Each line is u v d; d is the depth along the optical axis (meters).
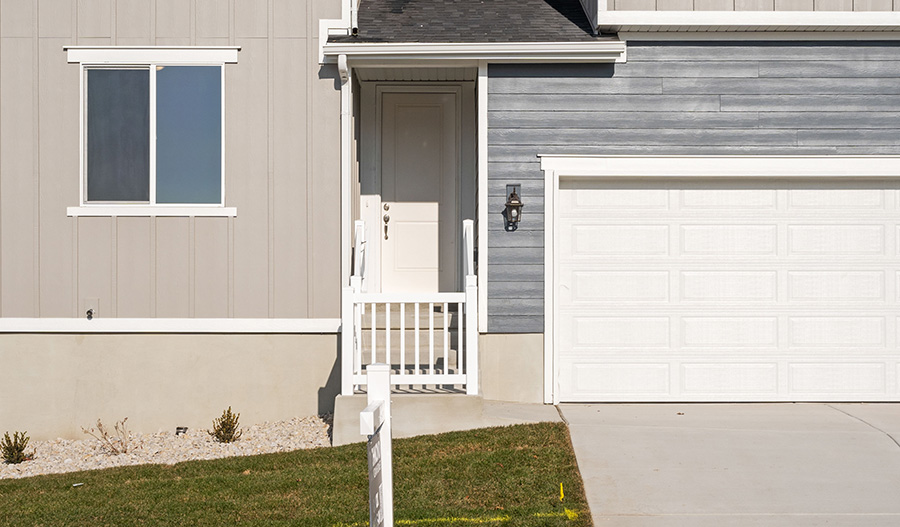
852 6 9.07
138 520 5.88
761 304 9.34
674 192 9.38
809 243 9.35
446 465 6.75
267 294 9.29
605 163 9.23
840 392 9.34
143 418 9.25
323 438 8.34
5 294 9.23
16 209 9.24
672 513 5.82
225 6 9.28
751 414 8.62
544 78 9.27
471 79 10.45
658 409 8.95
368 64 9.20
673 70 9.26
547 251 9.23
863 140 9.24
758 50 9.25
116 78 9.32
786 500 6.06
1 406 9.24
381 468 4.41
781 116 9.23
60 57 9.27
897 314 9.34
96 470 7.48
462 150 10.62
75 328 9.23
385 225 10.62
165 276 9.26
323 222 9.29
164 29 9.29
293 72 9.29
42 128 9.26
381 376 4.45
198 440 8.74
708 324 9.35
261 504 6.12
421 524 5.57
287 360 9.30
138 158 9.30
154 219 9.26
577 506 5.88
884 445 7.30
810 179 9.34
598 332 9.37
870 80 9.24
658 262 9.38
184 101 9.33
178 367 9.27
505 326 9.27
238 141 9.29
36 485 7.02
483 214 9.26
